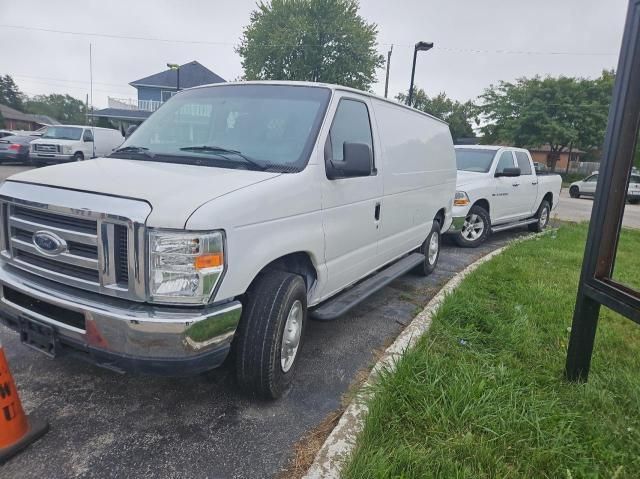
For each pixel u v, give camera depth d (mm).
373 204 4285
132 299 2521
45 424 2730
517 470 2459
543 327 4445
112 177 2850
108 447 2654
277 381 3121
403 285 6094
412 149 5242
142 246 2451
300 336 3416
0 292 2969
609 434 2783
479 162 9430
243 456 2645
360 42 36938
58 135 20375
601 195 3102
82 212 2557
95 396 3141
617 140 2979
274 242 2967
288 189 3072
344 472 2383
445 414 2809
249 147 3461
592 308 3295
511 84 38125
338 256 3836
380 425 2717
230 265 2621
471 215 8695
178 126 3820
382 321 4785
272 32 37250
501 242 9789
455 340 3975
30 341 2867
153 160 3391
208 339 2568
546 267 6848
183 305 2527
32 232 2801
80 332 2590
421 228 5855
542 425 2797
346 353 4016
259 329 2969
